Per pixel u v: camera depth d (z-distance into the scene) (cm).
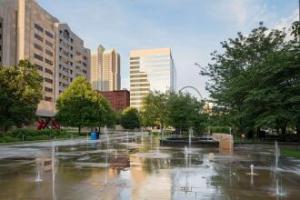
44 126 6462
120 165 1653
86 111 6022
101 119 6306
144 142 3984
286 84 2748
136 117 12200
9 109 4316
